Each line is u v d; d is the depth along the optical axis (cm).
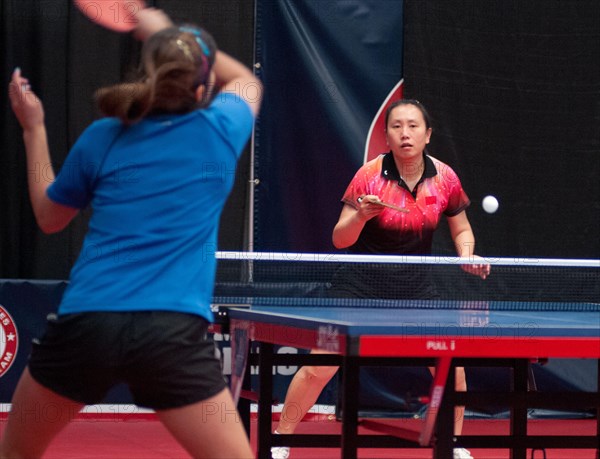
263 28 918
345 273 653
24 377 349
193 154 342
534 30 954
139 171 338
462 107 945
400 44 934
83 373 335
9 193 915
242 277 878
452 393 407
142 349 325
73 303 331
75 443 751
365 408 899
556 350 392
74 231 912
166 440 773
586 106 956
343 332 374
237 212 920
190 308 333
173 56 342
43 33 913
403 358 477
